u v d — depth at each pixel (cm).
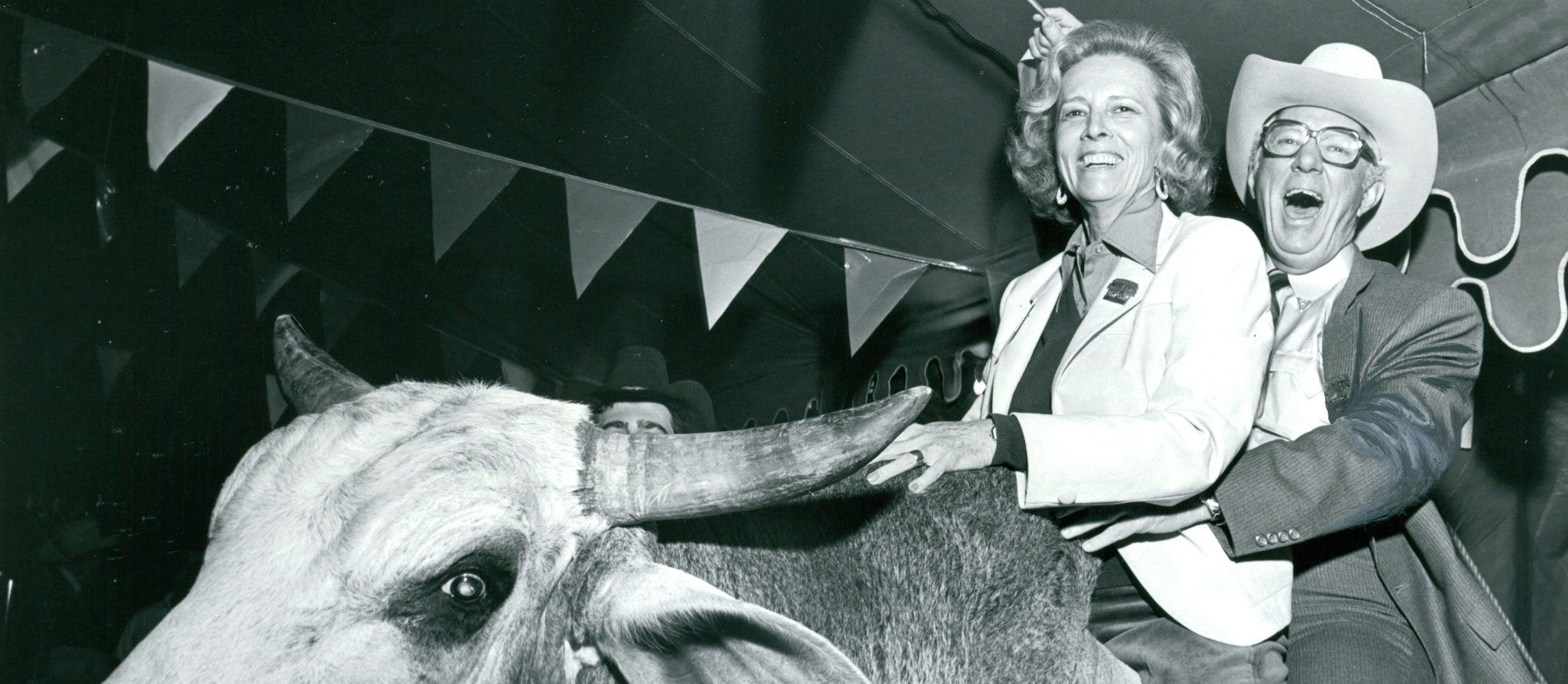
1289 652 278
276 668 188
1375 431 258
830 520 248
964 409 560
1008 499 262
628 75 481
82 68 429
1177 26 436
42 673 488
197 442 541
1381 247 455
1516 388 595
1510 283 449
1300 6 417
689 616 208
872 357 603
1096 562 268
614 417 456
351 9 451
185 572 527
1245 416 235
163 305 531
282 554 198
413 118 505
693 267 606
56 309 507
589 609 219
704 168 524
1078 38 288
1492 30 401
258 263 552
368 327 599
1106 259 271
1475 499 599
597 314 630
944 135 493
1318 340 303
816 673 203
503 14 453
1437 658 268
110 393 525
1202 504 256
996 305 553
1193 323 243
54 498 507
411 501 203
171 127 327
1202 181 280
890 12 436
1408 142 343
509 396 236
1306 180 329
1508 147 431
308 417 234
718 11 443
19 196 490
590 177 538
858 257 466
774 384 637
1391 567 276
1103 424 227
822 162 516
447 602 203
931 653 247
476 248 592
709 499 215
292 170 351
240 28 456
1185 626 257
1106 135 270
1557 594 578
